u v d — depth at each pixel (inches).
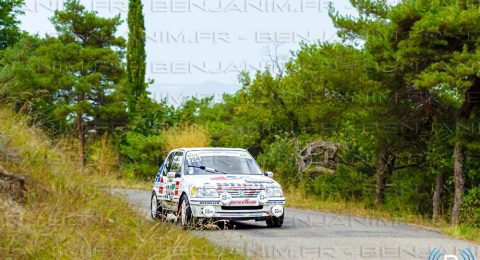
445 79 2096.5
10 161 1031.6
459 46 2294.5
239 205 1363.2
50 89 4530.0
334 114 2871.6
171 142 3378.4
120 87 4928.6
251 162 1528.1
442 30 2176.4
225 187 1363.2
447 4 2324.1
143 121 4205.2
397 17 2283.5
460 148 2396.7
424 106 2485.2
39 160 1084.5
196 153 1509.6
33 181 1000.9
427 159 2664.9
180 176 1456.7
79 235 856.9
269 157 3043.8
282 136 3243.1
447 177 2716.5
